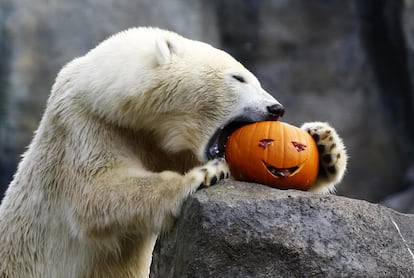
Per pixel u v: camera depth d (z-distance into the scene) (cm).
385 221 881
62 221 1080
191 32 2803
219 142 1083
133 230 1004
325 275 847
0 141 2561
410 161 2764
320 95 2809
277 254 854
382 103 2794
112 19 2720
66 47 2653
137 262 1102
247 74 1081
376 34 2822
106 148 1037
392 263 859
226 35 2892
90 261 1080
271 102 1051
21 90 2586
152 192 974
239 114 1057
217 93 1061
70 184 1041
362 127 2781
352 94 2802
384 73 2808
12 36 2595
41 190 1093
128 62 1063
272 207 866
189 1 2831
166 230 969
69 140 1056
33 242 1110
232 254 859
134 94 1041
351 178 2759
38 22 2634
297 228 859
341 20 2842
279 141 949
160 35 1093
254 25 2880
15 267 1120
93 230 1022
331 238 857
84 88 1059
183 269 888
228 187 908
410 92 2719
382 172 2761
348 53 2822
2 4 2609
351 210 875
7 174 2572
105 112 1041
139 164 1053
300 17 2864
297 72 2831
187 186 949
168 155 1081
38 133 1119
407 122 2770
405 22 2678
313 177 967
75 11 2681
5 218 1139
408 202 2572
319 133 1016
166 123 1062
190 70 1060
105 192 1005
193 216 884
